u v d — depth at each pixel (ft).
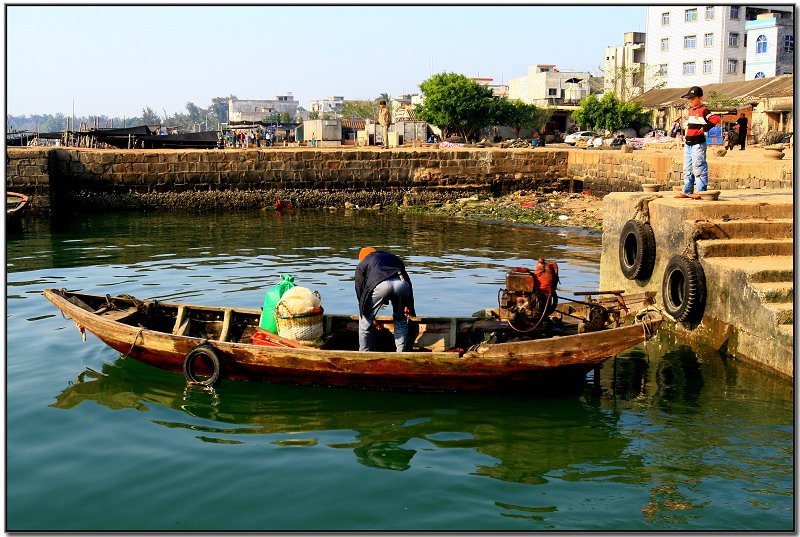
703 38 188.96
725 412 23.99
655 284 36.88
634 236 38.34
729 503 17.80
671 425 22.89
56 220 83.10
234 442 21.48
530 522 16.79
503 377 25.13
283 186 99.19
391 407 24.52
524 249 59.82
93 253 57.41
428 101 174.29
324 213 93.09
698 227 33.06
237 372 26.45
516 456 20.57
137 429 22.41
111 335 27.91
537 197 99.25
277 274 47.24
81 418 23.24
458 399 25.32
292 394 25.72
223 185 97.25
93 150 93.81
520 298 26.30
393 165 102.17
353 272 48.11
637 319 26.86
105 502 17.72
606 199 43.21
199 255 56.39
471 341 27.71
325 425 22.90
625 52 225.56
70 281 44.70
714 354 30.94
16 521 16.78
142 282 44.34
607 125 175.83
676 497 18.10
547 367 24.81
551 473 19.48
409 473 19.40
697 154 37.63
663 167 80.38
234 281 44.62
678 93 179.32
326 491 18.34
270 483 18.78
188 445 21.22
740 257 32.60
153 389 26.14
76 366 28.45
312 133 135.23
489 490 18.44
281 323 26.71
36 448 20.89
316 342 27.09
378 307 25.44
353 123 206.18
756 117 127.03
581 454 20.74
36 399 24.81
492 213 87.30
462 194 103.09
